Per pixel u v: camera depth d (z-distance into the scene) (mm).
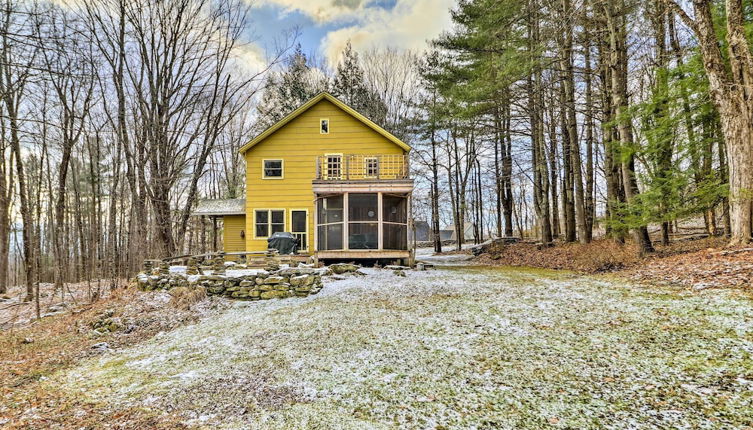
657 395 3012
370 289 8492
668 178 9039
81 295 13305
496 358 4066
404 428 2871
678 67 9023
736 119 7406
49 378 4781
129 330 6750
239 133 26297
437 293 7715
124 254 20016
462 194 25453
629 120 10031
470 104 14961
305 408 3311
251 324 6379
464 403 3172
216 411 3385
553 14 12188
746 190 7270
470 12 15453
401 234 13539
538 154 17328
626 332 4449
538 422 2789
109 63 13844
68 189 20812
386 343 4832
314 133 15141
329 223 12773
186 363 4816
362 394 3498
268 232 14797
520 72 12109
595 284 7473
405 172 13984
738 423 2551
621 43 11281
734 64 7465
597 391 3178
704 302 5105
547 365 3771
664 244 11695
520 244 17656
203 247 22547
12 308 12023
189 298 8102
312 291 8344
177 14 14680
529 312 5738
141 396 3885
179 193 25547
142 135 15203
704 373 3279
